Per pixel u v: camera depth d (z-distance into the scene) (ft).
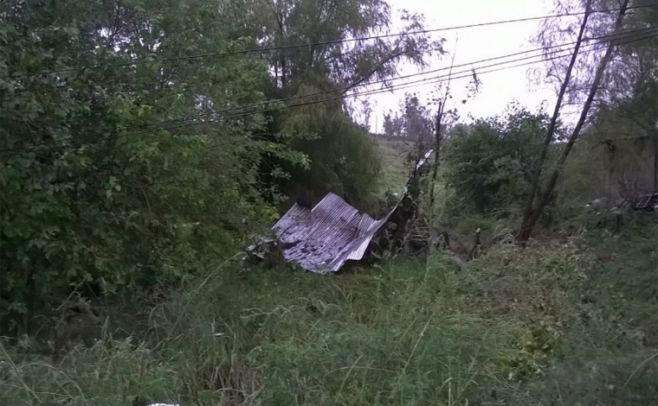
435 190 51.52
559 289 29.73
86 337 24.03
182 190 29.32
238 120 36.68
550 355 23.26
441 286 27.17
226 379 20.49
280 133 53.06
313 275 35.24
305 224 50.42
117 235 26.81
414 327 22.44
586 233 43.70
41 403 16.88
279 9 66.08
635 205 53.67
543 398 18.10
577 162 55.52
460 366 20.01
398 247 40.57
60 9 27.17
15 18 26.20
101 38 29.32
